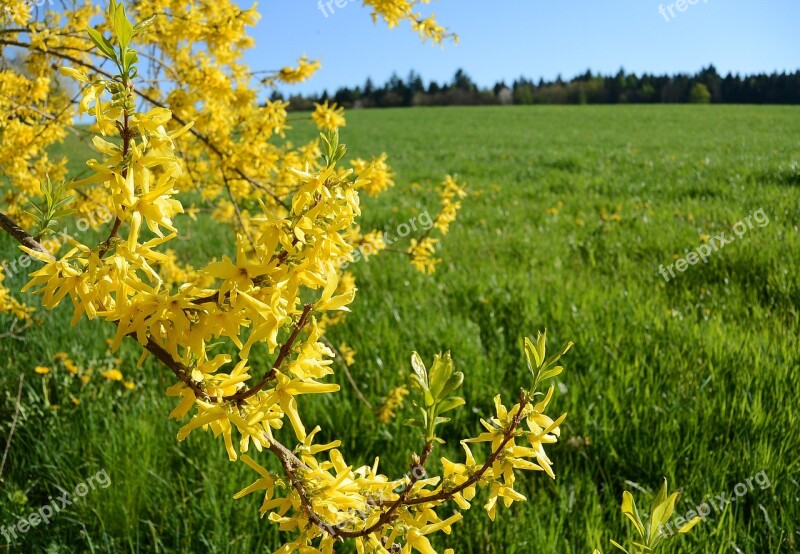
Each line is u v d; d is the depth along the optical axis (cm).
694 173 1272
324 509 111
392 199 1134
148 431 307
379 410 314
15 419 295
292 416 106
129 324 99
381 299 526
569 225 818
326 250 98
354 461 303
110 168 95
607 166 1540
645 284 525
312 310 100
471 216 926
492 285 528
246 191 330
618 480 278
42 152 345
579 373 352
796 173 1102
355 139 2852
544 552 227
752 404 298
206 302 100
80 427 323
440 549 244
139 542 253
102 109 93
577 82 6406
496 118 4006
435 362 103
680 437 289
